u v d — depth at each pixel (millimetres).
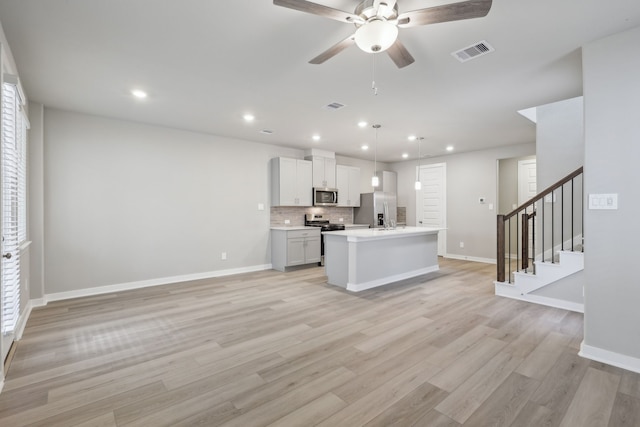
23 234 3238
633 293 2336
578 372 2305
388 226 5941
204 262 5418
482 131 5277
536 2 2006
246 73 3061
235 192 5809
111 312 3627
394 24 1852
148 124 4844
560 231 4398
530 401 1963
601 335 2471
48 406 1927
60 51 2633
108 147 4512
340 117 4488
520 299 4066
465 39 2461
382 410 1880
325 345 2764
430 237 5887
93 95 3621
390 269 5062
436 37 2430
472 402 1954
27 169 3643
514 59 2789
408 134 5484
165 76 3123
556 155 4414
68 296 4207
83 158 4324
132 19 2201
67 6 2045
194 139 5320
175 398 2008
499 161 7766
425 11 1745
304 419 1804
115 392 2072
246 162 5961
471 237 7160
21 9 2068
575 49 2613
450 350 2658
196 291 4531
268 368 2375
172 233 5078
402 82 3279
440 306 3828
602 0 1986
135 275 4734
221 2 2021
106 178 4496
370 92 3557
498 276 4328
